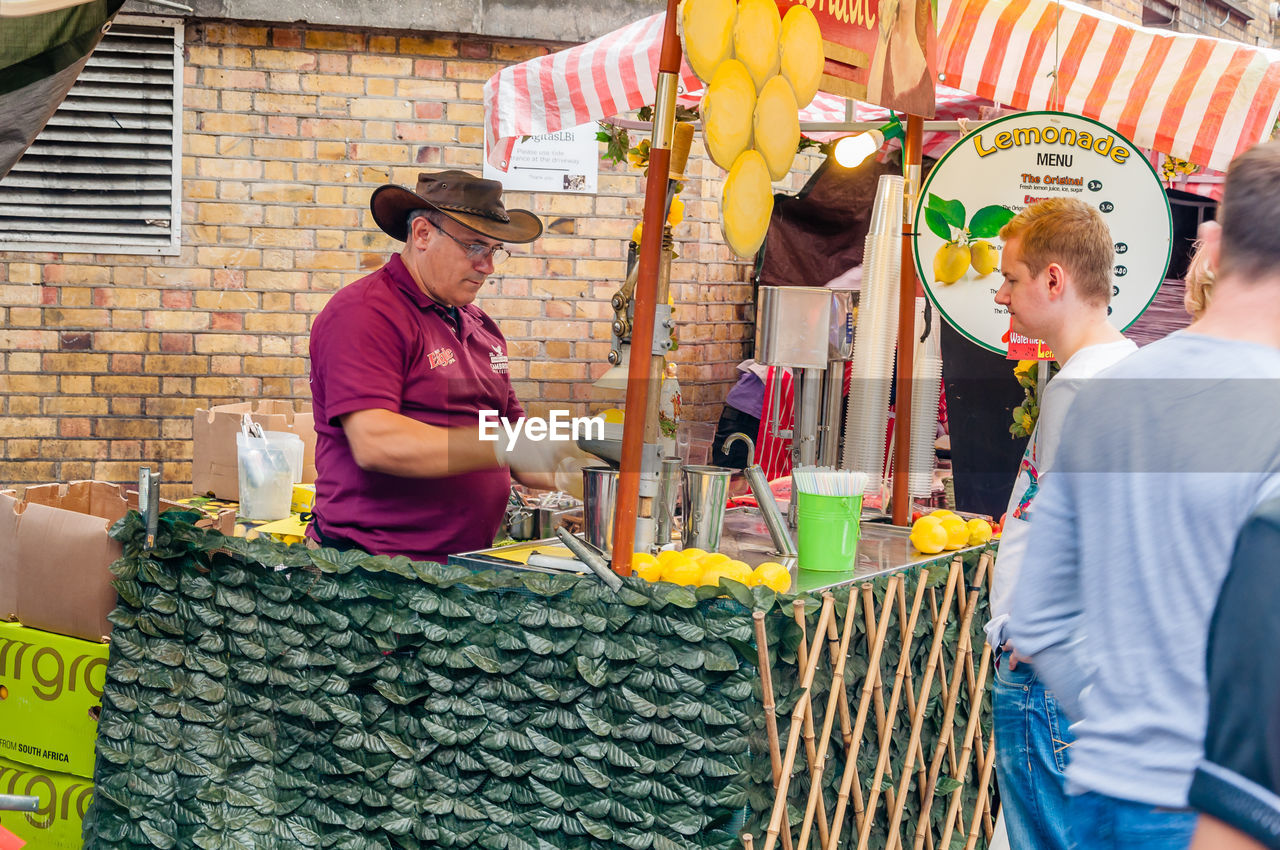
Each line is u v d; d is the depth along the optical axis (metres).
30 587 2.71
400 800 2.29
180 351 5.70
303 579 2.42
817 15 2.45
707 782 2.01
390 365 2.72
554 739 2.15
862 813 2.29
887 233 3.16
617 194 5.91
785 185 6.00
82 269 5.59
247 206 5.66
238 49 5.57
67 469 5.67
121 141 5.54
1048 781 1.91
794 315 2.85
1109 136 3.08
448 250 2.82
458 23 5.61
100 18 2.33
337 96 5.66
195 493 4.16
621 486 2.20
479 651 2.22
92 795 2.67
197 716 2.50
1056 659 1.51
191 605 2.54
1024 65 3.55
